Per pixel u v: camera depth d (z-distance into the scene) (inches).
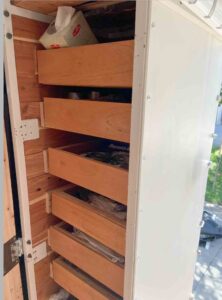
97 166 31.4
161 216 33.5
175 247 40.7
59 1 28.5
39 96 34.6
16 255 37.0
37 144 35.8
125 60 24.9
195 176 41.3
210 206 105.0
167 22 24.9
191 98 33.9
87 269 37.6
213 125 44.3
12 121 32.1
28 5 29.4
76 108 31.2
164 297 41.8
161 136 28.9
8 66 30.1
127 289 31.6
